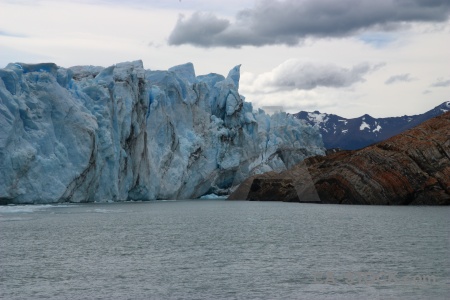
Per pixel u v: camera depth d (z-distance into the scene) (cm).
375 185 10875
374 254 4022
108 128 9325
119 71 10175
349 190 11169
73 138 8569
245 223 6612
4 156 7475
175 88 11625
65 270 3306
